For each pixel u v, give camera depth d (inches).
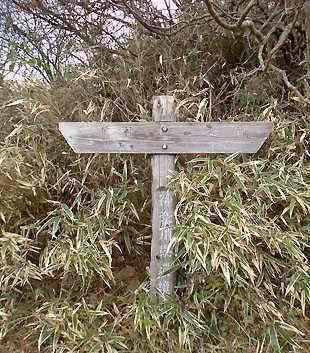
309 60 107.4
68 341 85.2
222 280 88.1
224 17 117.6
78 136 87.0
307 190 94.7
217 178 91.0
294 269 90.6
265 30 115.2
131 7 114.9
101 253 94.7
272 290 89.2
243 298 87.8
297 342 85.7
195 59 121.6
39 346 84.4
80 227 94.7
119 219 97.9
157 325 85.0
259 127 84.7
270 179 94.4
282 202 96.8
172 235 86.9
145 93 116.0
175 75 117.1
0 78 127.4
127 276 99.2
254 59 120.0
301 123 107.2
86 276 94.2
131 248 101.3
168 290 88.2
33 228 98.4
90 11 119.3
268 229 89.7
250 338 85.4
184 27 115.4
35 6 107.6
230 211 87.2
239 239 83.7
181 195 87.3
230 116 109.2
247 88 112.4
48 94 113.0
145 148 86.4
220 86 120.6
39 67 136.6
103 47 121.6
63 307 89.5
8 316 92.4
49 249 94.7
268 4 116.0
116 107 110.2
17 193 99.9
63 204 98.0
